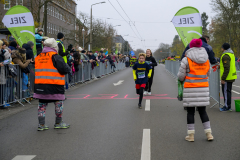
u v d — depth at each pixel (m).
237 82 15.86
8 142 4.65
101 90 11.88
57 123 5.55
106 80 16.88
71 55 12.82
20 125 5.84
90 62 16.53
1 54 7.45
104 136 4.91
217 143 4.45
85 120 6.20
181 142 4.52
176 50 95.75
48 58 5.33
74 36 49.94
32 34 9.57
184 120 6.09
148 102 8.59
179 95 4.89
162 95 10.15
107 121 6.06
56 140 4.73
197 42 4.54
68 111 7.27
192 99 4.54
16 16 9.58
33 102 8.84
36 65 5.40
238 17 39.84
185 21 9.57
